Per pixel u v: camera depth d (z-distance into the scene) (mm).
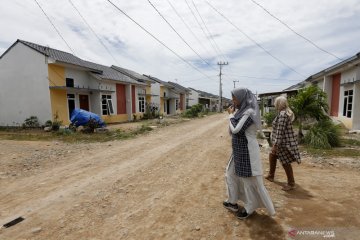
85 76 17922
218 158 6566
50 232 2826
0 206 3572
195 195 3906
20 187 4383
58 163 6145
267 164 5789
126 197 3861
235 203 3246
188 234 2756
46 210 3418
